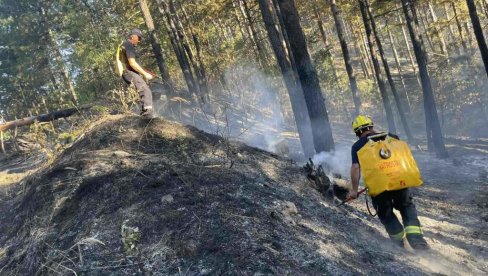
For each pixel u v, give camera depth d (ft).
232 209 13.75
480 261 16.48
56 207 15.31
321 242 13.26
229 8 98.84
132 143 19.62
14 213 17.61
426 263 14.78
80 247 12.35
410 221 15.30
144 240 12.35
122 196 14.58
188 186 15.24
